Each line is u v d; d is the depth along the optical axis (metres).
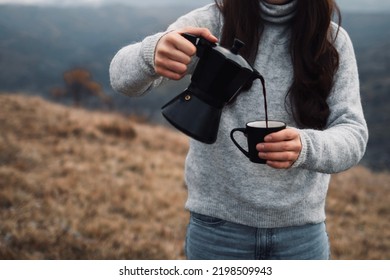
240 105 1.50
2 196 5.34
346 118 1.44
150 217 6.08
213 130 1.30
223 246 1.62
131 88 1.42
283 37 1.50
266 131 1.23
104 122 12.48
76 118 12.55
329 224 7.34
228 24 1.51
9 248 3.90
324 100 1.49
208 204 1.61
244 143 1.50
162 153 11.18
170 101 1.34
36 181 6.38
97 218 5.37
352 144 1.34
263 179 1.51
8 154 7.67
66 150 8.91
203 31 1.24
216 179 1.58
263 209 1.53
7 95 14.44
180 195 7.52
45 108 13.27
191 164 1.66
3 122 10.41
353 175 12.91
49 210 5.25
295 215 1.56
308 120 1.48
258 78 1.36
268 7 1.46
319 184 1.61
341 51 1.53
